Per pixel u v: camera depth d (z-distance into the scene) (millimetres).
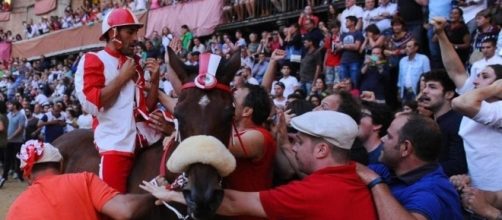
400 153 3027
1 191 11742
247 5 15680
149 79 4316
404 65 8305
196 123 3119
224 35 14797
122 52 4078
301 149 2953
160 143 4109
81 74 3920
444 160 4023
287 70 10609
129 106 4004
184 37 15219
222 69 3291
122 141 3943
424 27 9109
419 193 2883
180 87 3391
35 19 28609
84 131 4848
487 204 3215
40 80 21250
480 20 7500
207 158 2770
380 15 9781
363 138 3912
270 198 2850
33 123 14438
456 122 4000
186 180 2932
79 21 22906
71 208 3131
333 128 2852
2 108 13336
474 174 3670
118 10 4059
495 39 6594
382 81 8688
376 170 3346
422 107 4430
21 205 3176
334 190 2793
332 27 11109
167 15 17875
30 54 24812
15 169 13711
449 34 8328
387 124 3898
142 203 3146
